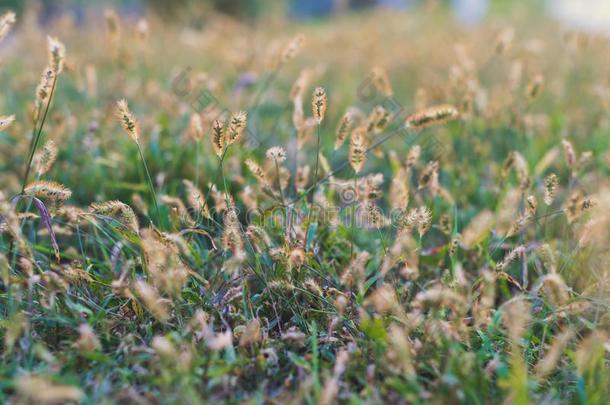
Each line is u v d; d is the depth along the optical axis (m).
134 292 0.91
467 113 1.15
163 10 3.21
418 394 0.83
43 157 0.92
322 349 0.89
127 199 1.13
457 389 0.82
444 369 0.86
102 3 2.36
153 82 1.39
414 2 3.37
